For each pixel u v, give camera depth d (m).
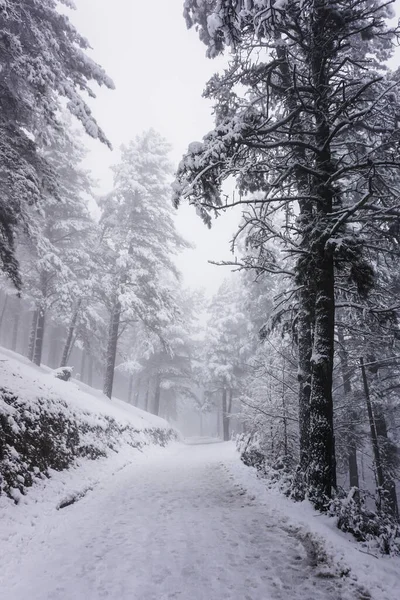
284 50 7.91
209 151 6.99
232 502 7.89
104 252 23.19
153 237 24.41
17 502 6.64
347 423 12.77
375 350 13.28
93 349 32.72
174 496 8.47
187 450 23.28
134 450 16.25
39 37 10.17
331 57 7.96
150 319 23.75
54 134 13.89
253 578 4.43
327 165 8.16
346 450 14.99
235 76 8.62
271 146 7.64
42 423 9.63
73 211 23.22
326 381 7.35
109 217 22.94
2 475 6.83
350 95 8.18
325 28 7.60
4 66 10.54
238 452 16.03
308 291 9.01
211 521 6.53
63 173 22.66
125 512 7.23
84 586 4.24
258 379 20.22
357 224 9.44
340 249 6.97
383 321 8.30
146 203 24.00
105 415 16.00
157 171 25.48
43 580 4.43
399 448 16.28
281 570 4.64
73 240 23.92
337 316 12.71
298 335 10.22
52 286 21.81
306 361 9.52
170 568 4.68
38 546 5.53
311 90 7.72
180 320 25.45
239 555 5.08
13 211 11.13
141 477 11.04
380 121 8.45
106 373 23.19
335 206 8.85
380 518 6.16
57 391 13.02
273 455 13.55
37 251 16.59
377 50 9.98
